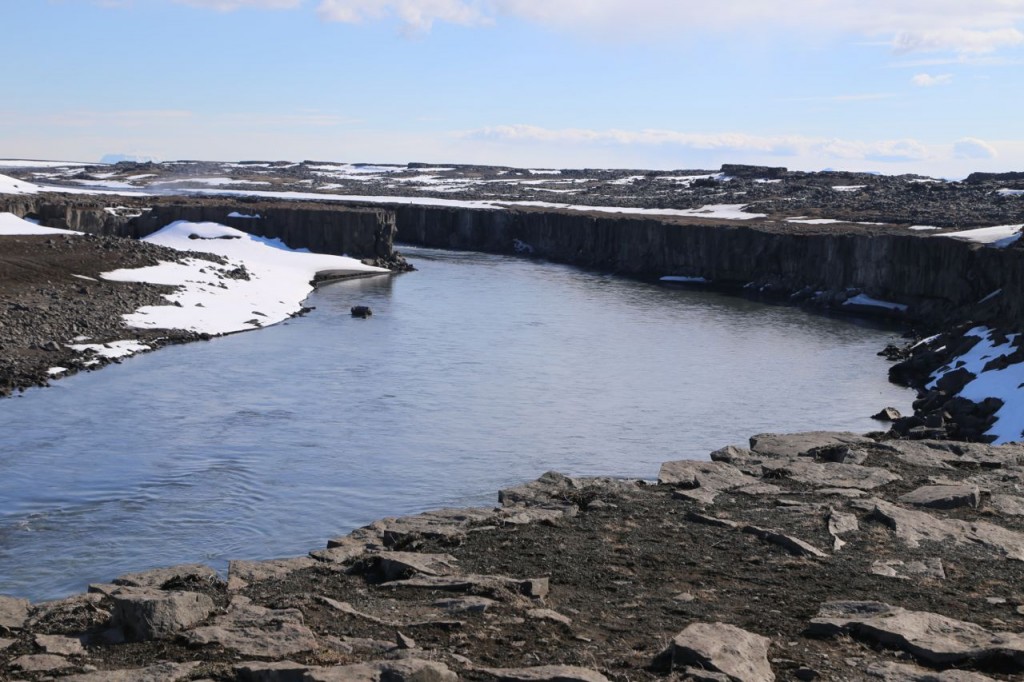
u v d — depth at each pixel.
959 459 29.47
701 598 19.05
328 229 111.69
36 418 44.47
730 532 23.19
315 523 32.88
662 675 15.26
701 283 101.31
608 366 58.44
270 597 19.34
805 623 17.61
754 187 160.88
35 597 27.00
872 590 19.34
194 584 20.41
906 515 23.61
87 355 56.69
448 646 16.61
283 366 56.88
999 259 71.00
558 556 21.67
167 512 33.59
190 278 81.50
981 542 22.14
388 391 51.09
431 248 135.25
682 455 40.75
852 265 86.81
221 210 113.81
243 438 42.28
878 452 30.44
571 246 122.75
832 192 144.25
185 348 61.66
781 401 50.53
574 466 39.16
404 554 21.42
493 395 50.56
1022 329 55.12
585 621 17.89
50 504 34.09
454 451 40.94
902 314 79.56
